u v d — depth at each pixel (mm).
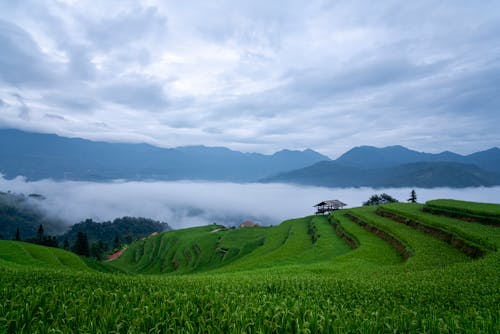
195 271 90250
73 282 17203
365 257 40562
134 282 18281
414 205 74250
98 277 19734
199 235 139875
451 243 40031
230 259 91125
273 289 18281
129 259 145000
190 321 9781
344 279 22906
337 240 61906
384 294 17109
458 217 51031
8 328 9359
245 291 16688
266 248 74500
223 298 13125
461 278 20875
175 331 9383
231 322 9891
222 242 111750
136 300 12195
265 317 10281
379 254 41969
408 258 36969
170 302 11602
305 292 17203
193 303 12141
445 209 55219
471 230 39000
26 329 9383
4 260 36719
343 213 94562
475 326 10250
